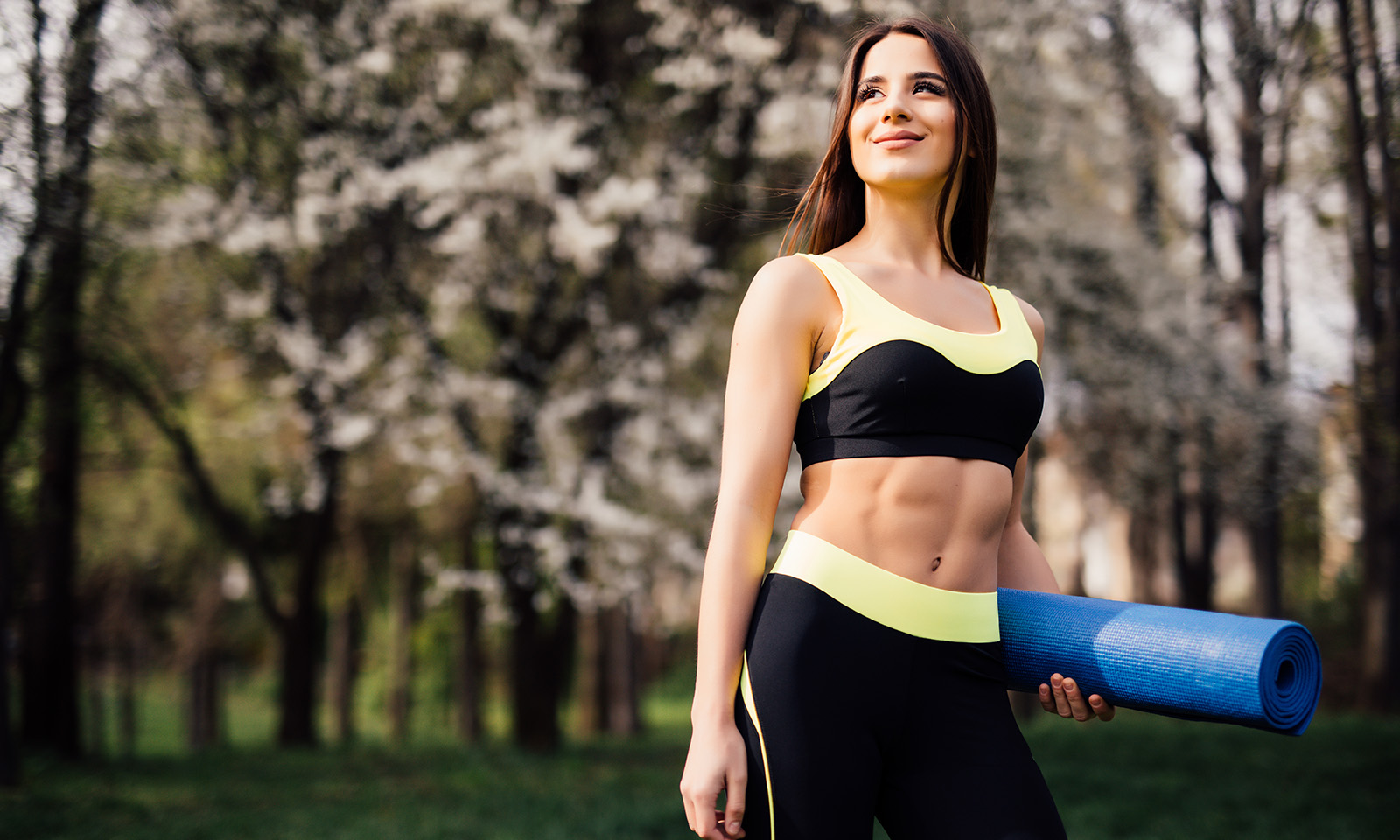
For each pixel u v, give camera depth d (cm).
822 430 125
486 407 832
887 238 138
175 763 938
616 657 1555
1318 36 904
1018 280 848
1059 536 1608
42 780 754
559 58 826
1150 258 1011
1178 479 1115
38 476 935
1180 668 120
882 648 118
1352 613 1470
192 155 714
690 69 766
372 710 2405
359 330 852
